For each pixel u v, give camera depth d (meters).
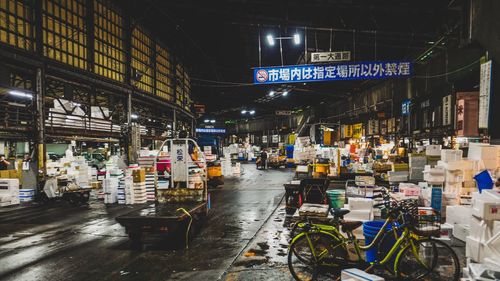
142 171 13.09
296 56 31.98
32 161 13.45
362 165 18.91
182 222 7.39
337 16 20.64
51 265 6.01
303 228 5.26
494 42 9.58
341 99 38.50
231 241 7.33
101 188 14.72
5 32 12.26
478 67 14.66
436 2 17.27
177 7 20.56
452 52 17.19
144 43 22.84
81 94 17.78
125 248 6.99
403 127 24.31
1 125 11.93
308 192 9.66
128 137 19.34
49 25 14.40
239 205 12.10
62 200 13.38
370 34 21.67
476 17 10.35
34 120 13.37
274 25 20.66
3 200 12.19
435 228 6.20
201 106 36.09
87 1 16.66
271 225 8.80
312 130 41.06
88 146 31.89
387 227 5.19
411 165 13.15
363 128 32.50
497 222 5.19
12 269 5.83
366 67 15.51
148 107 24.70
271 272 5.45
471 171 8.48
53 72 14.12
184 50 29.84
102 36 18.00
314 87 35.31
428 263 4.95
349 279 4.20
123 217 6.84
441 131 18.22
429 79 20.11
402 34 19.59
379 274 5.01
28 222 9.63
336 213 5.30
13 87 12.37
